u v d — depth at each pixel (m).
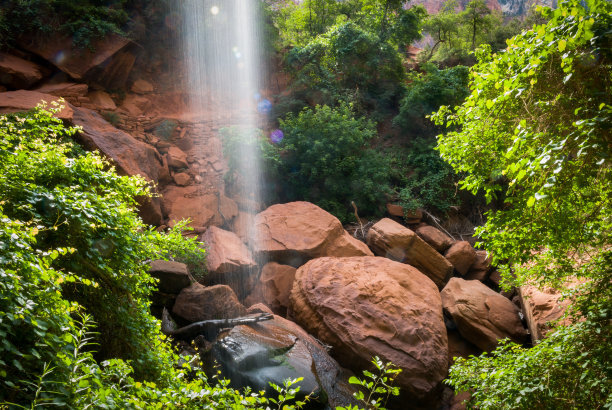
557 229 5.34
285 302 13.12
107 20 17.91
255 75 22.97
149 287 5.49
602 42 3.95
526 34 5.15
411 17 25.03
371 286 11.75
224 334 9.02
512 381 5.04
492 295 13.20
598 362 4.59
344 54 22.66
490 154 6.09
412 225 18.58
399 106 23.50
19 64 15.48
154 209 13.38
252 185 17.34
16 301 2.45
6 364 2.30
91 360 2.90
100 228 4.36
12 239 2.63
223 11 22.16
